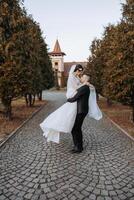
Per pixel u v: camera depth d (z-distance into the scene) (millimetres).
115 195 4426
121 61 10938
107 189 4648
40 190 4613
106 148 7406
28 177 5199
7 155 6699
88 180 5047
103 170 5590
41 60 23094
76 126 6918
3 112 13867
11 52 11188
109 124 11680
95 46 22344
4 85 11250
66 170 5590
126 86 11039
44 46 24312
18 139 8500
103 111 17156
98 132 9773
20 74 11336
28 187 4738
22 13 11977
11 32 11562
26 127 10719
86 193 4492
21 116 13930
